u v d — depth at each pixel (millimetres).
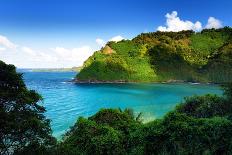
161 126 35781
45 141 24656
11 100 23062
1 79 23219
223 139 33844
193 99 53125
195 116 49875
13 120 22125
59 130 65250
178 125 34438
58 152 25406
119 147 35250
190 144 33688
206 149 33406
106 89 182000
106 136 35594
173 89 188375
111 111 44188
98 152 34469
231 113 46750
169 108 99500
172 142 33875
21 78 24266
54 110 95312
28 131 23219
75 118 80938
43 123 24344
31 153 23016
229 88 50469
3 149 22594
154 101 119312
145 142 35062
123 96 138750
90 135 36219
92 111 94188
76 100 122938
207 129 34375
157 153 34469
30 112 23984
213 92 169875
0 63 23219
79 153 30016
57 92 161125
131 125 41156
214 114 48562
